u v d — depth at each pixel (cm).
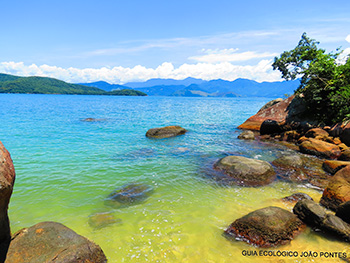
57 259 456
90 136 2009
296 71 2289
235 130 2520
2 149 493
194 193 905
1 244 481
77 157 1345
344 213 679
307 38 2178
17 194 855
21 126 2453
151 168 1188
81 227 663
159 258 548
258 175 1033
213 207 793
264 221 625
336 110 1898
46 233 515
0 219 461
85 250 497
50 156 1350
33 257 457
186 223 693
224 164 1166
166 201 834
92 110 5256
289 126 2136
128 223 689
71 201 816
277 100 2797
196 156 1427
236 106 8812
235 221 667
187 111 5544
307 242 600
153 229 662
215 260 542
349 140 1476
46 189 905
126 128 2528
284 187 970
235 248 583
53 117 3453
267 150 1619
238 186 974
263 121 2311
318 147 1457
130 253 562
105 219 706
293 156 1266
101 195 869
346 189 775
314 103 2095
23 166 1162
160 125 2841
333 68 1991
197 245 595
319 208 673
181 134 2186
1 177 432
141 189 928
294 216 670
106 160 1305
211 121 3406
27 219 695
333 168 1118
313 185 991
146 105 8281
